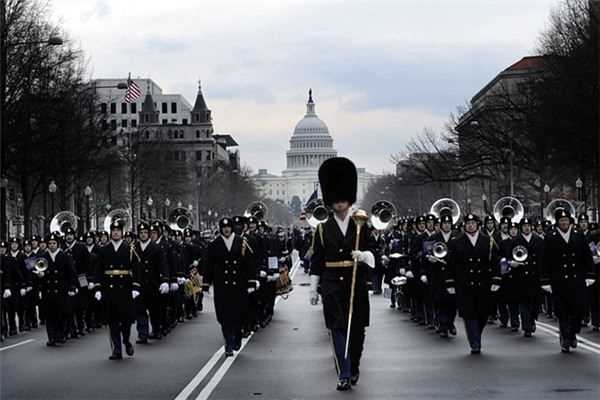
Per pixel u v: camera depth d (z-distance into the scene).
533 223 41.62
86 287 35.22
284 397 20.03
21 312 37.84
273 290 39.50
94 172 96.44
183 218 48.50
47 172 83.00
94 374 23.94
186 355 27.64
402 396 19.89
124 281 27.20
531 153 98.50
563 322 27.16
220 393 20.66
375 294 57.16
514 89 142.25
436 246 31.69
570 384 21.19
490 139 106.38
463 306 27.08
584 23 81.81
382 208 45.34
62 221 41.59
